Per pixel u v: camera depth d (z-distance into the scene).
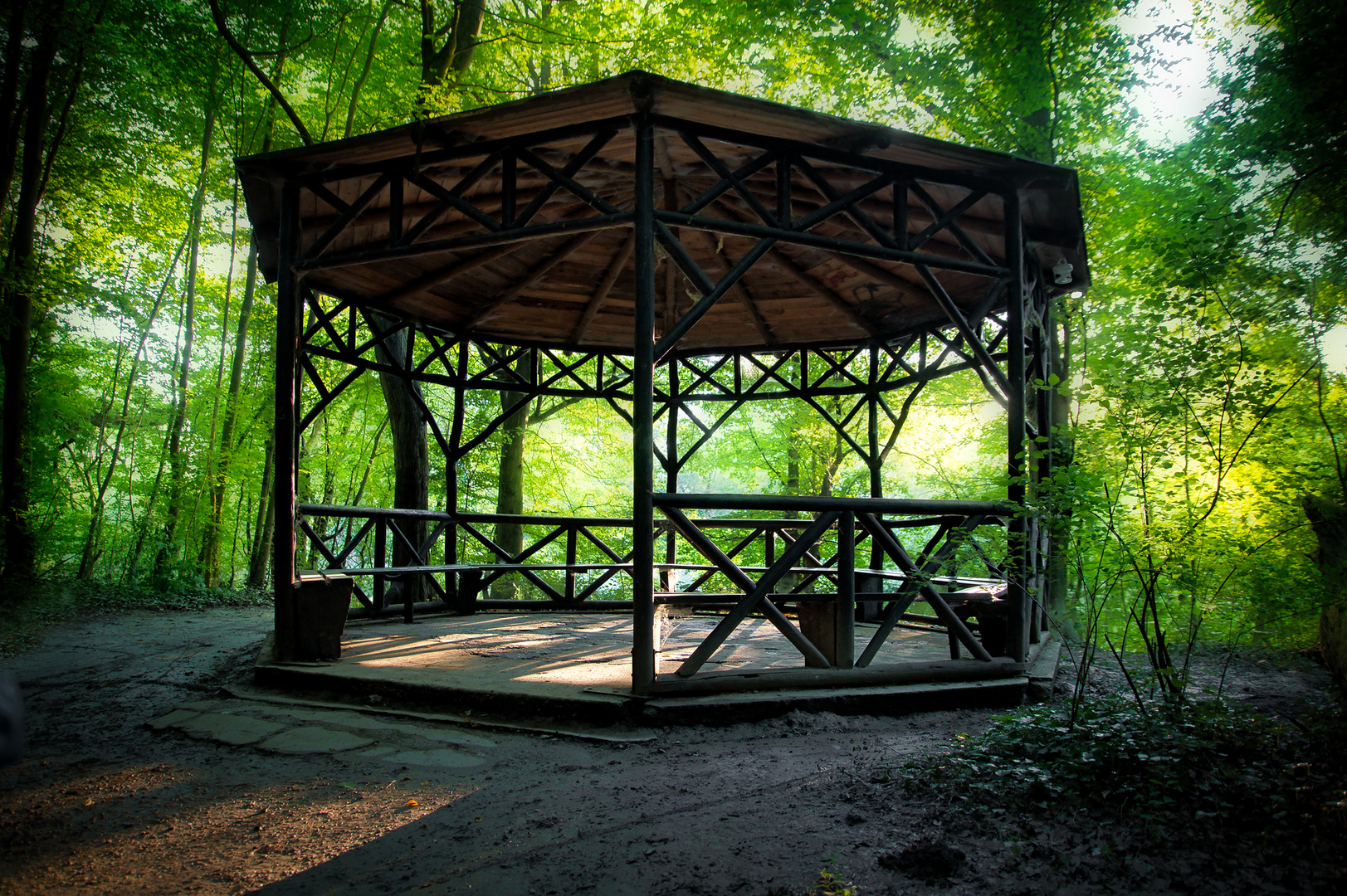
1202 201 5.01
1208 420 3.25
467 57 9.41
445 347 7.36
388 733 3.42
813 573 6.80
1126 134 7.21
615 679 3.96
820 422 13.14
